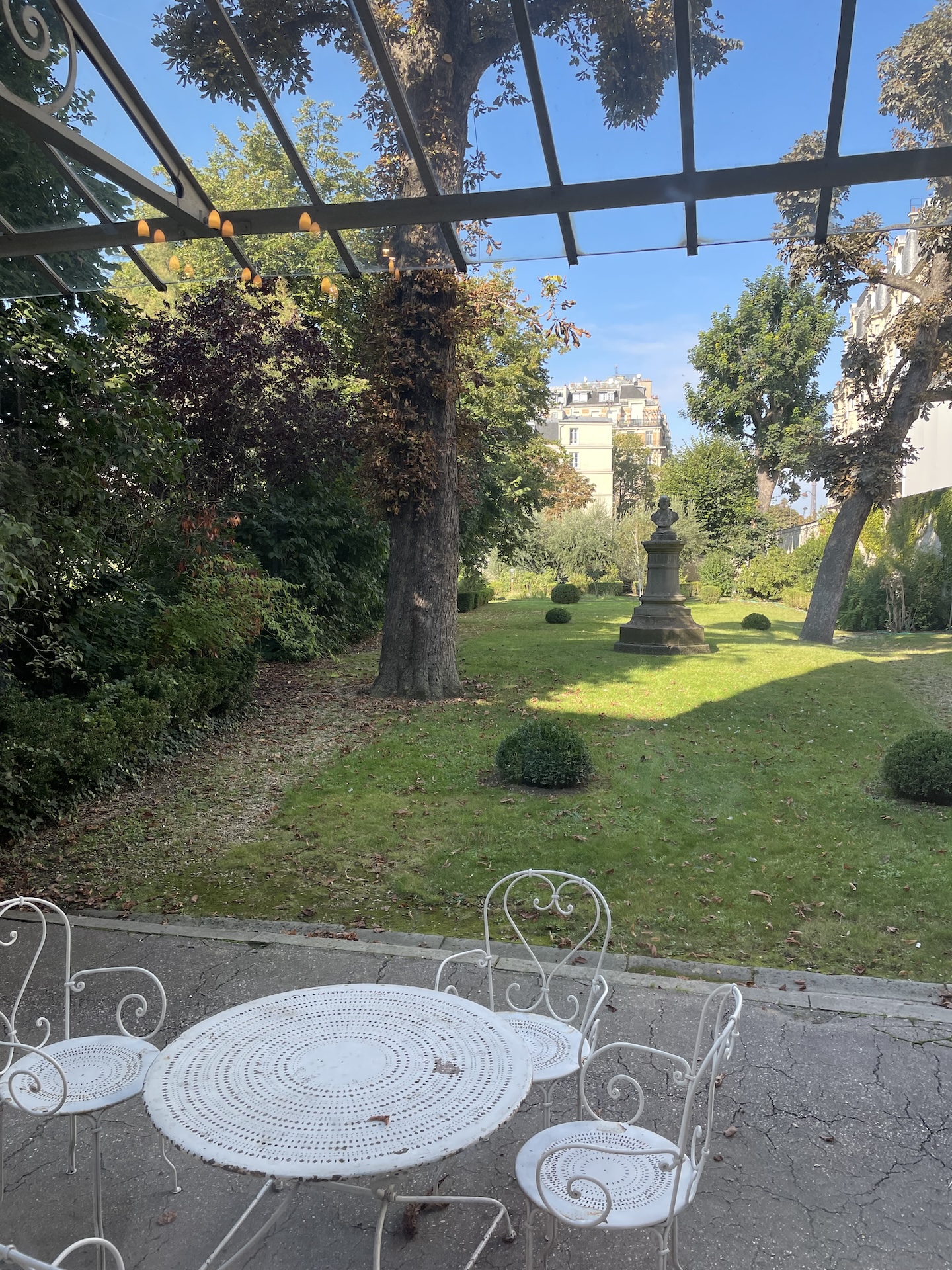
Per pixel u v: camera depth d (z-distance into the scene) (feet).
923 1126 9.93
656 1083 10.84
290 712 36.01
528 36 11.45
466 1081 7.14
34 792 21.50
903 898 18.19
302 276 15.05
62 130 11.51
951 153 11.55
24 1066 8.91
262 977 13.74
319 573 51.19
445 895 18.60
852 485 62.54
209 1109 6.72
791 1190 8.87
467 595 91.86
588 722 35.19
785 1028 12.22
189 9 11.30
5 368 24.18
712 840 21.86
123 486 28.78
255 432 46.37
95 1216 8.14
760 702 38.93
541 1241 8.34
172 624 31.30
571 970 14.20
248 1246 7.53
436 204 13.26
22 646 27.50
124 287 15.65
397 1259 8.13
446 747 30.68
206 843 21.42
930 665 49.49
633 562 141.28
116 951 14.74
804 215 12.87
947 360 59.82
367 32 11.48
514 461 80.23
